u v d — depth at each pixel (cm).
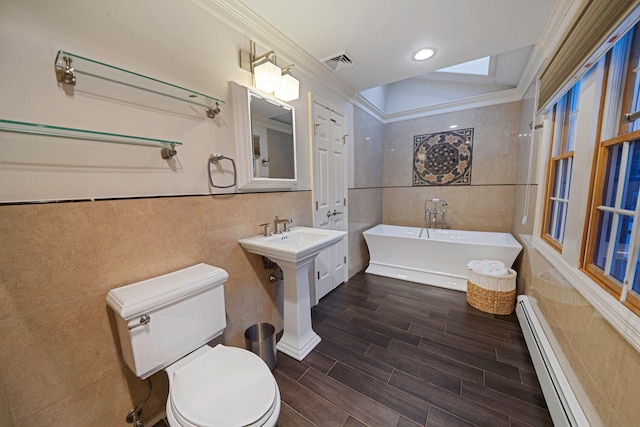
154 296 104
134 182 114
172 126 127
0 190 82
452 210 355
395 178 392
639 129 90
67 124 95
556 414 113
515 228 291
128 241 114
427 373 156
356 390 144
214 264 152
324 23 165
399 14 157
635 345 73
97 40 101
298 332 176
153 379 123
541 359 142
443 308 238
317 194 238
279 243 165
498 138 318
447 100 344
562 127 173
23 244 87
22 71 84
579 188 122
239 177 161
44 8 88
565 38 131
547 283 162
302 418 127
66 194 96
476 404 133
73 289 99
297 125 210
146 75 116
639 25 96
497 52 202
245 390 99
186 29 130
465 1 146
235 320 167
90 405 105
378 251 330
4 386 85
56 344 95
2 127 82
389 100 385
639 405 73
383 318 221
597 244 116
